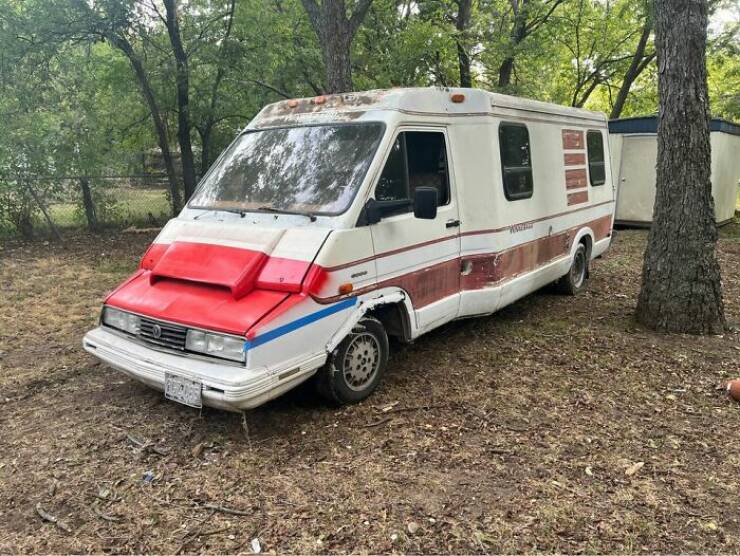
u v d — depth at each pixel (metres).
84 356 5.84
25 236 13.18
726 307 7.34
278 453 3.96
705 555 2.96
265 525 3.23
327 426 4.31
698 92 5.88
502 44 15.79
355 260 4.33
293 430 4.26
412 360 5.64
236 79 14.40
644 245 12.13
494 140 5.59
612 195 9.06
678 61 5.82
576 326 6.62
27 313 7.35
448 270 5.32
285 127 5.23
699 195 6.04
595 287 8.54
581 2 19.88
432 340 6.23
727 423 4.35
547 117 6.76
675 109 5.95
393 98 4.86
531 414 4.50
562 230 7.22
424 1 15.61
